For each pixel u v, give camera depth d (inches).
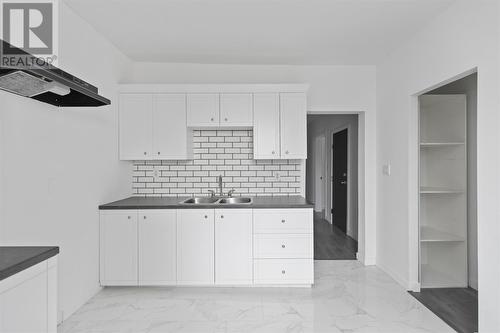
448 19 100.0
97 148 119.9
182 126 138.1
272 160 153.5
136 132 137.6
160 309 108.0
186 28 116.6
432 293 121.7
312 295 119.4
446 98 130.8
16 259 53.6
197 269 122.7
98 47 119.7
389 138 142.6
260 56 145.3
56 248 62.2
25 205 82.9
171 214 122.3
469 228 130.7
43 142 89.6
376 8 101.5
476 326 96.0
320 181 322.0
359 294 120.3
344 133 233.6
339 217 246.5
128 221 122.3
